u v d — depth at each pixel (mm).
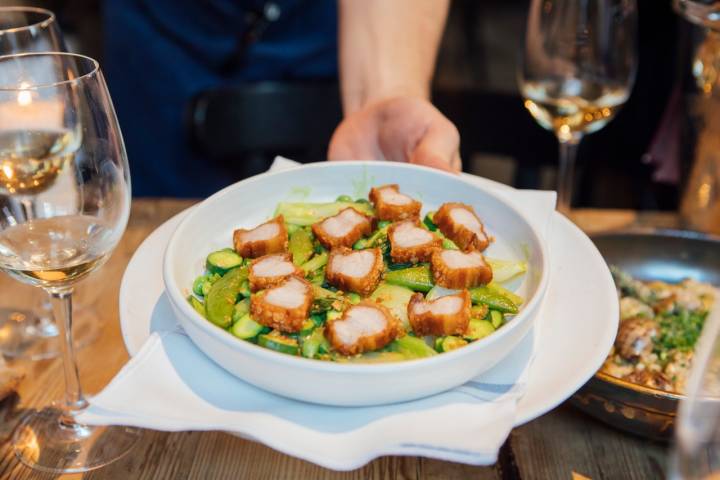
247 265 674
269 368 556
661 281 843
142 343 624
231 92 1302
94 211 650
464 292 627
